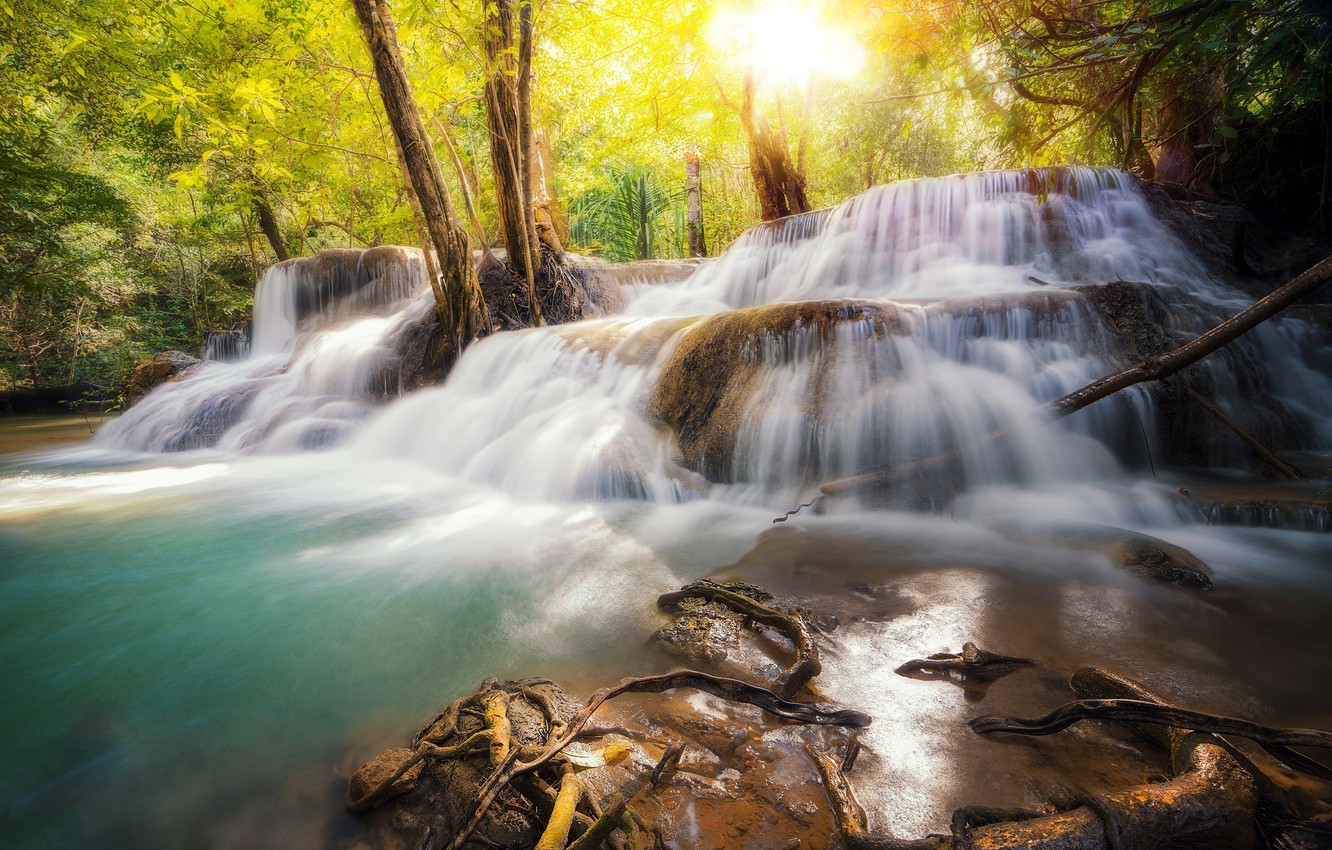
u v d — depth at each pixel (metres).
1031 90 3.88
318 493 5.69
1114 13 3.54
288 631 2.91
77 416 14.51
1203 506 3.80
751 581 3.14
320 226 14.06
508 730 1.86
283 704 2.32
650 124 11.20
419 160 7.60
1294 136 8.36
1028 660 2.29
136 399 11.30
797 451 4.64
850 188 19.16
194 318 19.06
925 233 8.42
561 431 5.63
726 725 2.00
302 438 7.67
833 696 2.13
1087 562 3.20
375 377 8.55
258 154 7.86
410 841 1.63
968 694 2.11
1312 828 1.41
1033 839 1.33
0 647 2.82
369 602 3.21
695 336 5.89
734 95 12.45
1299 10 2.40
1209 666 2.22
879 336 4.86
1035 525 3.62
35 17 8.46
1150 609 2.68
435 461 6.66
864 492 4.18
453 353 8.24
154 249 18.61
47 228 10.77
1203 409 4.79
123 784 1.91
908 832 1.52
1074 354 5.00
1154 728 1.83
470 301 8.19
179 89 5.74
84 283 13.28
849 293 8.65
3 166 9.56
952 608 2.74
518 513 4.76
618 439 5.36
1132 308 5.17
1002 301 5.19
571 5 8.16
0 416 14.71
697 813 1.62
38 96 9.81
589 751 1.86
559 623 2.89
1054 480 4.43
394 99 7.27
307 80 7.70
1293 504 3.63
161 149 13.46
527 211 9.02
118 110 10.39
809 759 1.83
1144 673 2.18
